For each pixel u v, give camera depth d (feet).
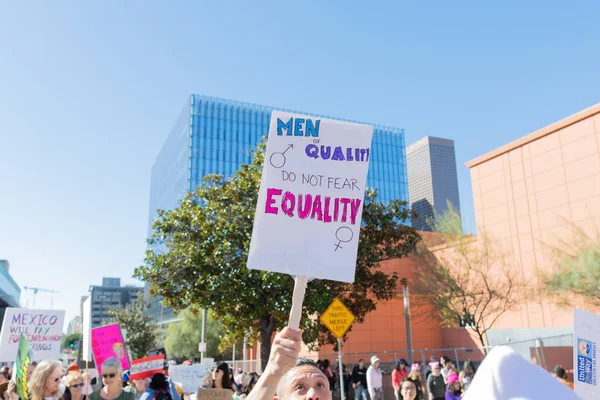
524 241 91.20
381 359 99.50
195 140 272.31
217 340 157.79
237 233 54.49
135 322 154.81
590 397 16.24
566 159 86.17
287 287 52.95
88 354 25.30
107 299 510.99
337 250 9.59
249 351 124.98
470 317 90.94
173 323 166.61
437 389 43.80
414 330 104.53
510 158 96.58
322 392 9.30
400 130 326.24
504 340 90.22
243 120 286.66
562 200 85.81
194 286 56.18
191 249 55.83
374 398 49.75
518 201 93.66
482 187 101.76
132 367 26.86
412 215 62.44
